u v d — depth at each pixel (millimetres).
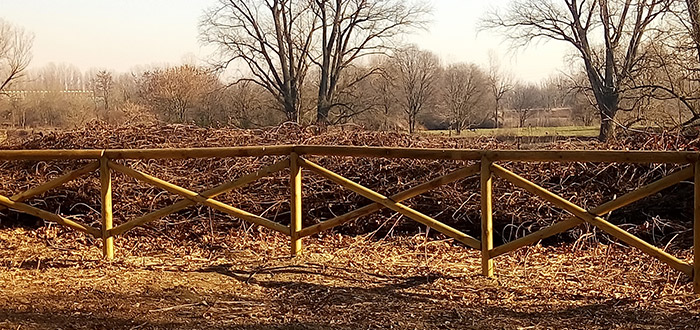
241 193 7812
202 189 7918
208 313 4461
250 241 6887
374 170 7852
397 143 8336
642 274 5355
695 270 4742
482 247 5293
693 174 4664
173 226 7398
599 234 6859
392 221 7293
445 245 6598
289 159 5863
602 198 7320
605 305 4566
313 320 4320
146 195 7914
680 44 17250
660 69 17953
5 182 8461
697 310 4422
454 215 7273
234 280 5297
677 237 6688
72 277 5457
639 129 10141
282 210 7684
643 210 7320
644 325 4176
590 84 22859
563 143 9055
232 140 8750
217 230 7379
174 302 4703
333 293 4910
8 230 7688
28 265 5949
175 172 8250
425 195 7516
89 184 8188
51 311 4492
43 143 9359
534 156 4973
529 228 7086
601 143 8766
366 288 5039
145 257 6281
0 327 4152
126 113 20844
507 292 4902
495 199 7359
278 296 4867
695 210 4688
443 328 4176
